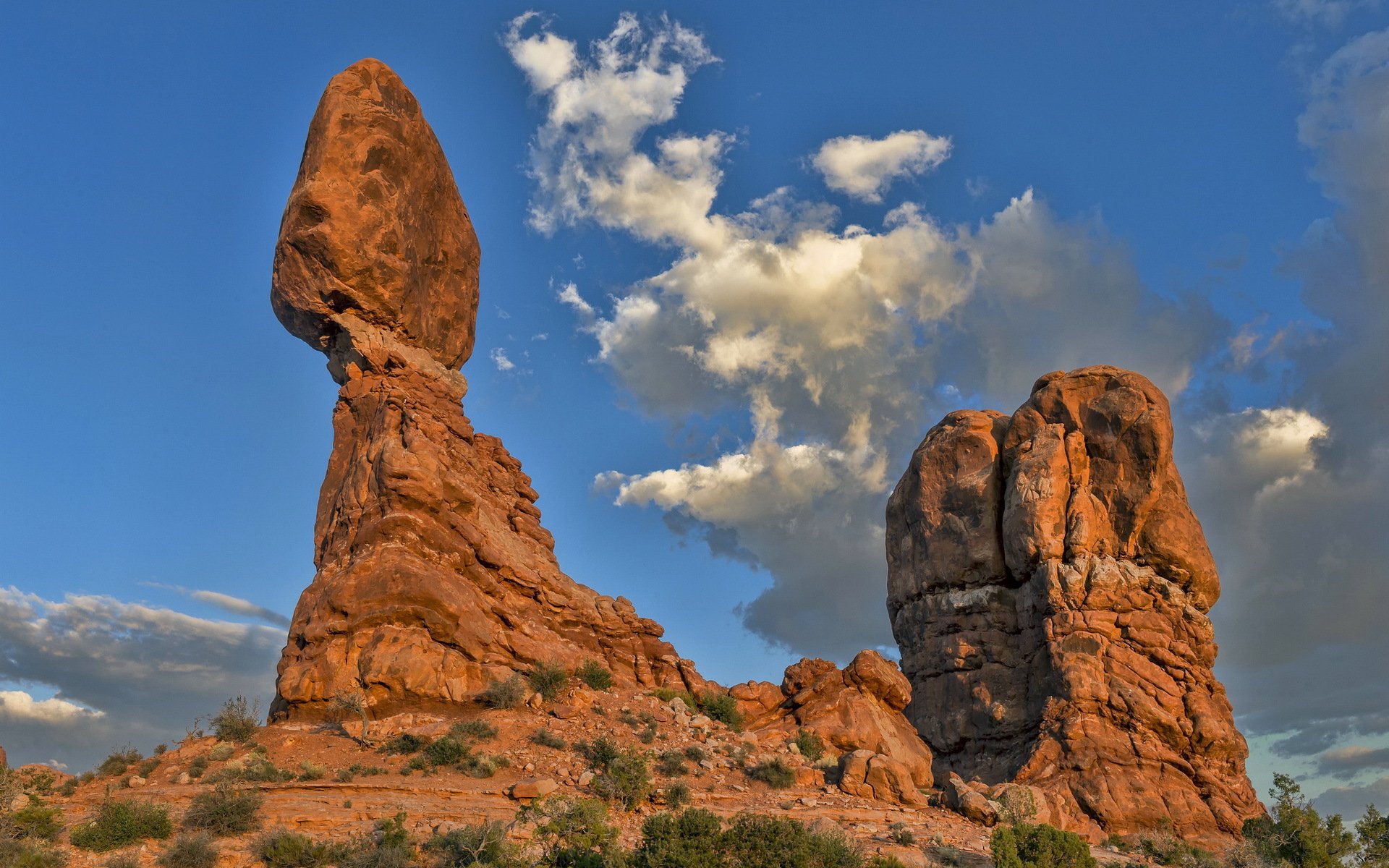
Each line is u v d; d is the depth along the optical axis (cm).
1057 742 5197
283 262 5219
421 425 5059
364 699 4322
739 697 5100
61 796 3781
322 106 5416
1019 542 5756
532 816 3384
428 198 5700
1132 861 4053
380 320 5328
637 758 3866
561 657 4881
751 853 3134
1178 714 5241
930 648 6066
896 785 4209
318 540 4966
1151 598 5534
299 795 3606
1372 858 4306
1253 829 4678
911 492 6456
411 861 3136
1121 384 5897
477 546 4925
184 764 4034
